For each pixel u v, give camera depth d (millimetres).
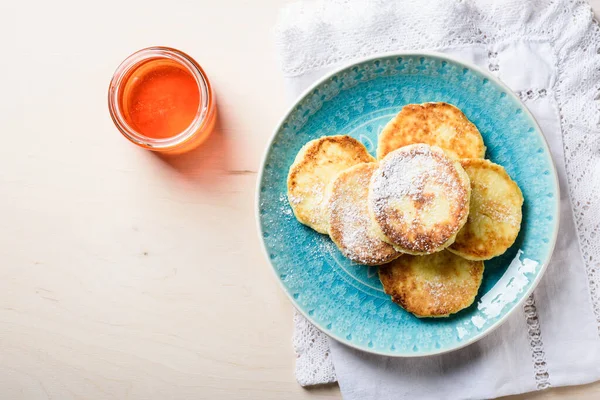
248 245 587
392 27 576
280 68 584
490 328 538
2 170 600
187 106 559
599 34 573
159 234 591
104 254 595
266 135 584
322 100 562
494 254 543
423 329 557
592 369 563
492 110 558
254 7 586
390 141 554
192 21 588
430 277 551
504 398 577
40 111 598
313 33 574
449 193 523
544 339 568
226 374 590
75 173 597
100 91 594
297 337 577
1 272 602
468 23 574
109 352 597
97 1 593
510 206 544
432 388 570
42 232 599
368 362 572
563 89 574
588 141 571
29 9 597
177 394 593
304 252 564
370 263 540
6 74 599
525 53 574
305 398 584
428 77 561
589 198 569
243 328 589
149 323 594
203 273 590
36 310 603
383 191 527
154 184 591
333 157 555
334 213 539
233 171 586
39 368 601
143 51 541
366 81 562
